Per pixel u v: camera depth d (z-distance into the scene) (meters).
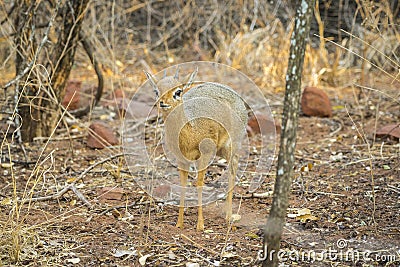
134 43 21.02
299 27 5.83
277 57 17.22
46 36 10.80
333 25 19.92
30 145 12.07
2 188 9.90
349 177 10.36
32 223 8.49
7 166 10.76
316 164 11.12
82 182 10.25
